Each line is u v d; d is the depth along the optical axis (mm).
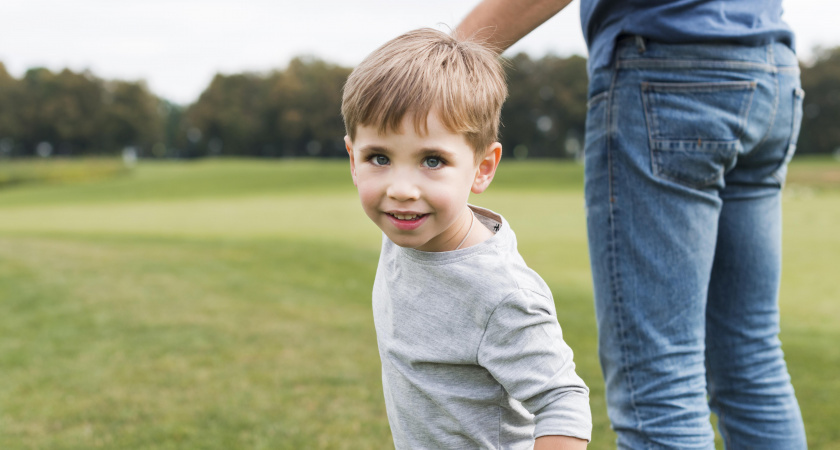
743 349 1687
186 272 7309
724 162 1484
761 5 1499
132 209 20109
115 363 4062
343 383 3627
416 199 1199
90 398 3432
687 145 1468
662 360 1516
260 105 75062
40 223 15172
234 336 4684
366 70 1236
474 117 1222
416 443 1427
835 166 32906
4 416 3176
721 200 1595
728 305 1697
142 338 4648
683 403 1504
